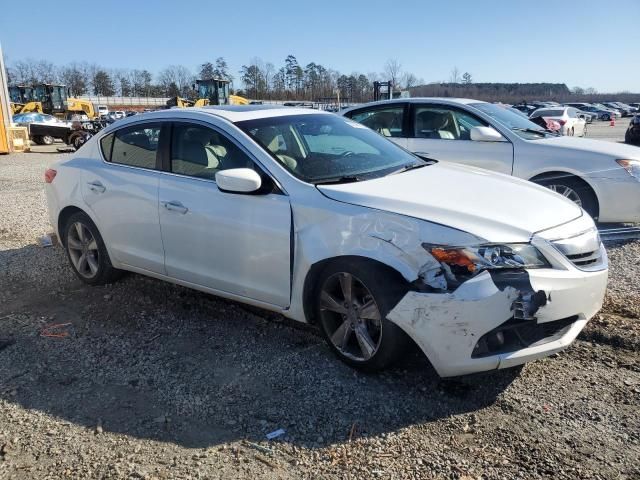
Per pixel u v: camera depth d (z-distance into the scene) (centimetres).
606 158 625
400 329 319
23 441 295
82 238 512
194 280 424
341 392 331
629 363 351
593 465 263
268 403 323
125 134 481
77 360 382
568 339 319
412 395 326
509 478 256
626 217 621
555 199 366
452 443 282
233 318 442
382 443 284
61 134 2677
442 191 353
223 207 391
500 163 684
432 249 305
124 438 296
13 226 770
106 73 9862
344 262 335
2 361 383
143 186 445
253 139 396
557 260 313
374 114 795
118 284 523
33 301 491
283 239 362
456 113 732
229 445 288
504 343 307
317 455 278
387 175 390
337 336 358
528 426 293
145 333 420
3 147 2216
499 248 302
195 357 380
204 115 429
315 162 393
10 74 8375
